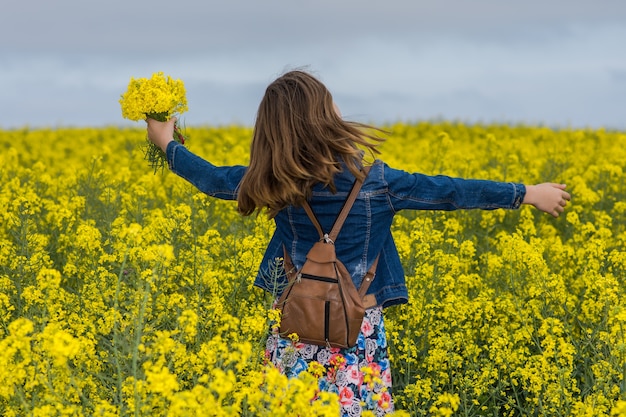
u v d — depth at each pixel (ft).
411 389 15.25
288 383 10.47
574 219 24.80
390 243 12.60
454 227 23.22
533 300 18.47
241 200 12.10
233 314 17.39
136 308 13.66
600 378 14.52
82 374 13.44
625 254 20.03
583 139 51.29
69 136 60.70
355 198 11.84
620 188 32.58
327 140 11.51
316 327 11.91
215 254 20.15
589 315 17.75
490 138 39.63
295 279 12.26
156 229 20.45
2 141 56.08
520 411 15.69
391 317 17.92
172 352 12.85
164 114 13.57
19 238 20.13
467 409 15.83
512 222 26.96
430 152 39.73
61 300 16.48
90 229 18.81
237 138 57.93
